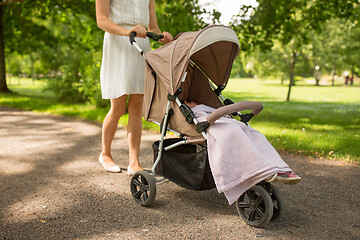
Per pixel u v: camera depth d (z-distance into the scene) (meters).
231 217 2.69
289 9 8.95
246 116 2.84
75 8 12.07
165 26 8.02
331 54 26.47
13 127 6.70
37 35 16.84
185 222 2.60
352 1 8.09
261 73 34.66
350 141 5.23
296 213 2.81
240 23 8.89
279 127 6.85
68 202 2.98
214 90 3.32
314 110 11.80
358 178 3.72
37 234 2.39
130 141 3.67
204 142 2.71
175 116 2.87
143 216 2.71
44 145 5.15
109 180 3.56
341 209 2.91
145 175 2.86
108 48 3.43
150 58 2.96
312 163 4.30
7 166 4.05
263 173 2.29
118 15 3.35
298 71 37.91
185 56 2.63
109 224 2.56
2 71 15.71
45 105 10.20
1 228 2.47
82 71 11.92
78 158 4.43
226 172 2.39
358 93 25.66
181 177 2.87
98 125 7.01
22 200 3.02
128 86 3.40
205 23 7.99
